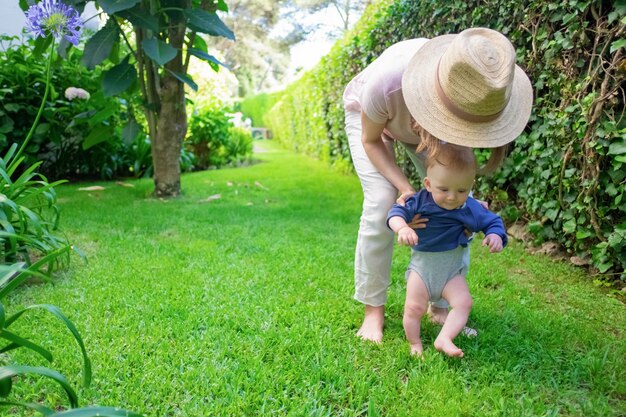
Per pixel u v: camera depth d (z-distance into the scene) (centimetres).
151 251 332
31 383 169
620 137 256
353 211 480
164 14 471
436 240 189
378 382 175
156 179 548
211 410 155
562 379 178
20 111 598
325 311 233
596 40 271
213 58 477
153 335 204
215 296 250
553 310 242
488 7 359
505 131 164
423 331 215
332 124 823
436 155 176
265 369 178
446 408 156
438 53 174
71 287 260
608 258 275
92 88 638
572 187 297
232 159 980
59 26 297
